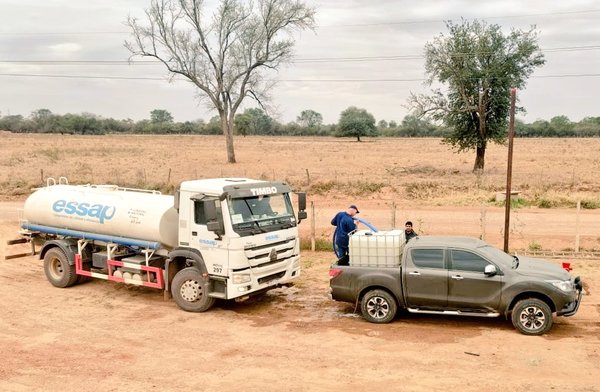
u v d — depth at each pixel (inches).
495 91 1483.8
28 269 672.4
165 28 1929.1
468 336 421.1
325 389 333.4
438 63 1507.1
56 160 2169.0
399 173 1596.9
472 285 432.8
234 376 355.6
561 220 852.6
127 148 3100.4
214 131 6289.4
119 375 359.6
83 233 568.4
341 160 2261.3
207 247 479.5
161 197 544.4
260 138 5265.8
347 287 468.1
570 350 384.2
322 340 420.5
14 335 439.2
